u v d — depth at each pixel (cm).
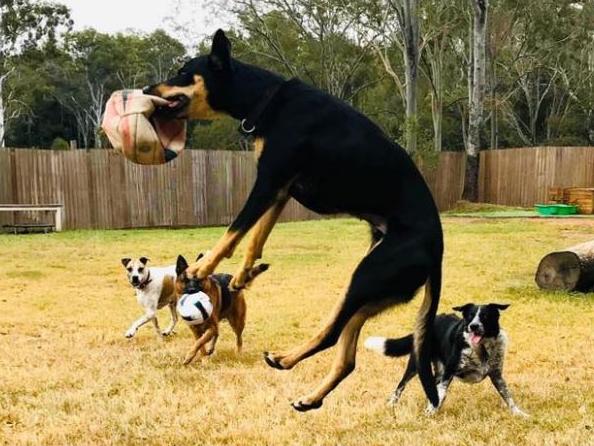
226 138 4212
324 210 391
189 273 368
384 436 484
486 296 1040
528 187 2842
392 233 379
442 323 568
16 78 4856
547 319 888
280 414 532
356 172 371
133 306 1000
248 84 377
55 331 840
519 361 699
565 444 464
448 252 1520
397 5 2825
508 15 3759
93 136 5850
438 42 3894
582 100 4569
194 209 2378
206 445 470
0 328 848
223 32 373
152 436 487
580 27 3944
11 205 2019
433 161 2848
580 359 706
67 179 2170
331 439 480
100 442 476
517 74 4266
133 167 2259
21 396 578
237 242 364
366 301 374
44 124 5838
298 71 3853
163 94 374
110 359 705
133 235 1964
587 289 1082
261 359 721
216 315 702
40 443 474
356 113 380
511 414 537
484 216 2384
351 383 622
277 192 370
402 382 570
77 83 5759
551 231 1866
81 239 1847
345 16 3528
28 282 1197
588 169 2759
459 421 522
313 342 374
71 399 566
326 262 1422
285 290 1116
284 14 3569
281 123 371
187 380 631
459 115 4747
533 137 4641
